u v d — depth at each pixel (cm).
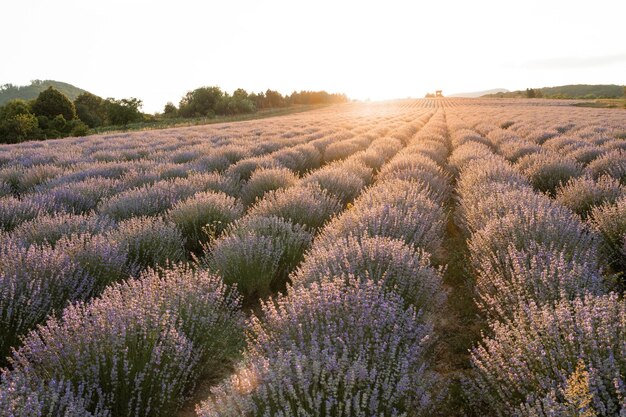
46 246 502
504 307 345
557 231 431
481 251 459
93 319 297
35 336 284
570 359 235
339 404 209
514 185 660
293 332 279
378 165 1248
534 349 244
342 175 884
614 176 841
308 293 302
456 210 729
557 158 984
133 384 276
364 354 246
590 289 324
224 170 1186
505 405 244
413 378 242
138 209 684
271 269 479
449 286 504
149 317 312
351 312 288
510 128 2655
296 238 517
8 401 216
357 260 374
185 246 611
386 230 493
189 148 1702
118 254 473
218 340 348
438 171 1063
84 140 2541
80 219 573
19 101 6744
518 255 374
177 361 295
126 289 359
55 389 243
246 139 2080
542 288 326
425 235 508
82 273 426
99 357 276
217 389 233
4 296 340
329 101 17112
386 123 3575
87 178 923
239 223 580
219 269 468
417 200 625
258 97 11862
